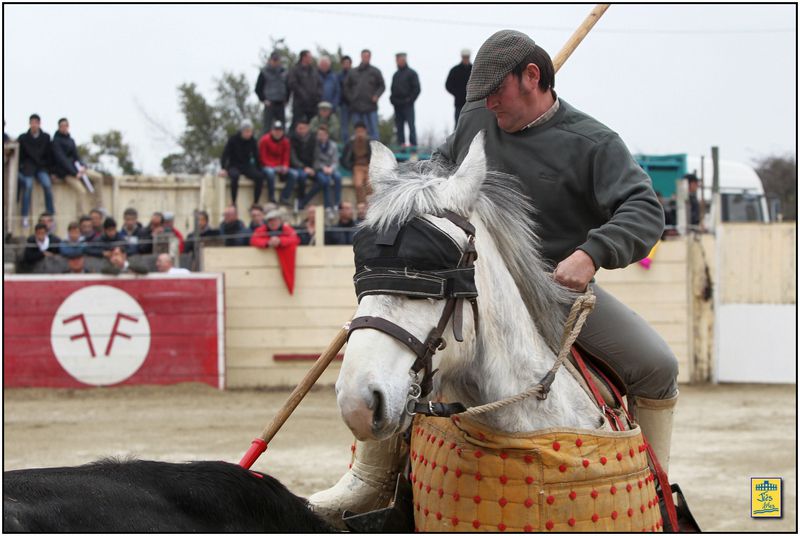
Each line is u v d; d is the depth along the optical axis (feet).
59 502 6.85
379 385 7.41
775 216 63.57
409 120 47.34
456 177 8.40
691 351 42.16
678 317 41.88
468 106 10.84
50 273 39.55
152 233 41.98
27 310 37.91
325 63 47.83
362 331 7.66
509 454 8.56
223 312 38.99
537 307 9.10
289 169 46.44
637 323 10.25
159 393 37.29
